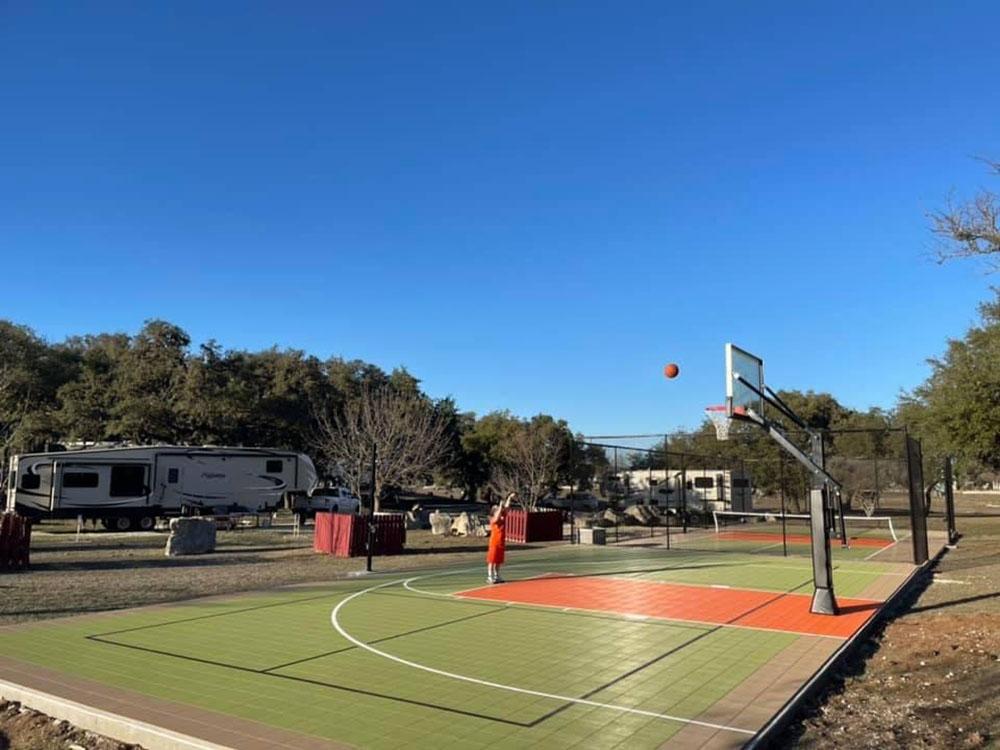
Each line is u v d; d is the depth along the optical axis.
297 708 6.52
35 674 7.66
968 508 62.09
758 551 22.69
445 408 63.72
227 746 5.56
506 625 10.45
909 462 18.36
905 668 8.45
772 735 6.07
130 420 45.47
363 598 13.03
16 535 17.70
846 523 35.44
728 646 9.09
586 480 40.72
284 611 11.62
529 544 26.41
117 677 7.55
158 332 51.84
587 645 9.14
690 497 38.69
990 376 25.14
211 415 49.03
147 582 15.48
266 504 37.72
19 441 36.47
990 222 12.76
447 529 30.58
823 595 11.32
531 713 6.44
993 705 6.97
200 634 9.77
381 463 41.03
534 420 63.72
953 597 13.65
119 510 33.59
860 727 6.43
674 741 5.75
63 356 52.75
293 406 56.06
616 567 18.27
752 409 12.30
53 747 5.99
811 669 7.97
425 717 6.31
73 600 12.90
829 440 48.28
